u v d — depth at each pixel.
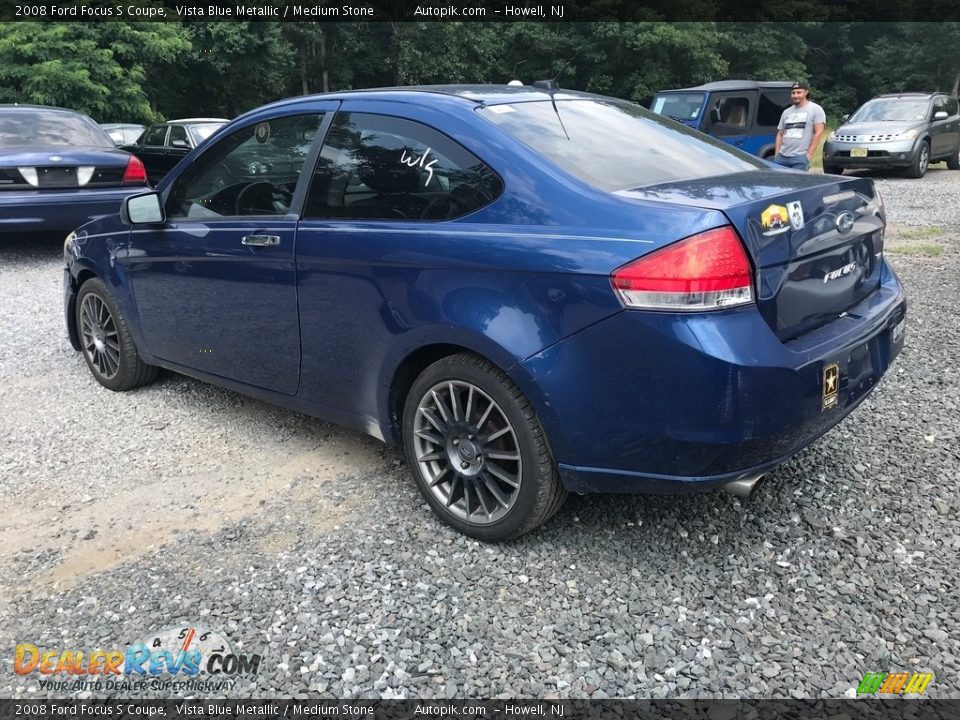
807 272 2.68
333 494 3.39
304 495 3.39
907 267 7.25
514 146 2.81
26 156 7.66
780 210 2.55
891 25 43.94
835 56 45.19
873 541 2.89
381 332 3.03
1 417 4.34
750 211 2.45
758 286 2.45
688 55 35.12
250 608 2.63
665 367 2.39
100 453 3.86
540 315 2.58
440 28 32.16
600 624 2.51
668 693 2.23
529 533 3.02
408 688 2.27
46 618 2.62
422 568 2.83
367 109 3.24
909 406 4.05
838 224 2.85
